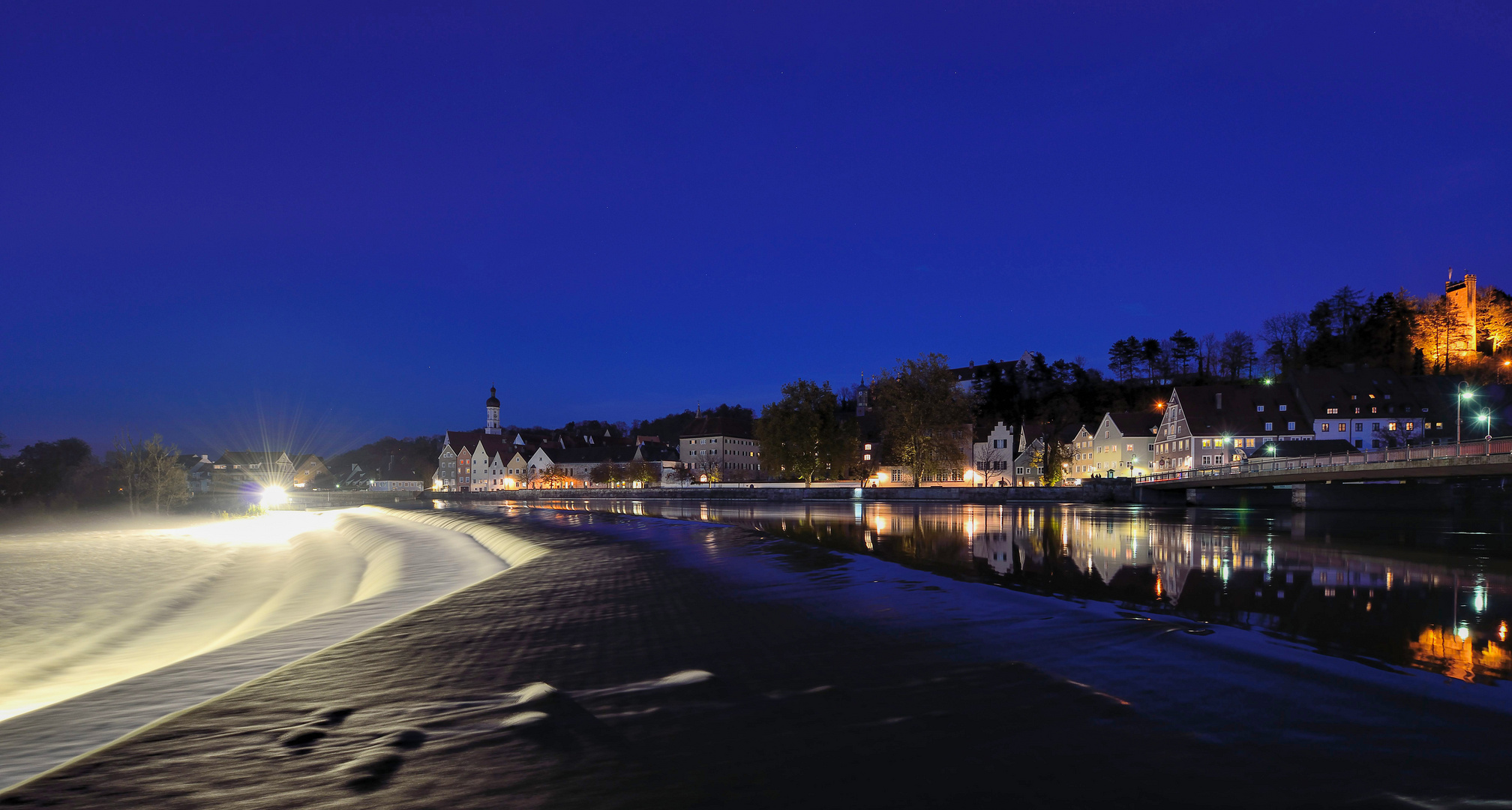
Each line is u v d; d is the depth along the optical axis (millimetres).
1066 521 46500
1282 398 100688
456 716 7609
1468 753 5934
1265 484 59406
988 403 159625
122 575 35094
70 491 97812
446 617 14312
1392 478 45219
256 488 189250
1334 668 8703
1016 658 9227
